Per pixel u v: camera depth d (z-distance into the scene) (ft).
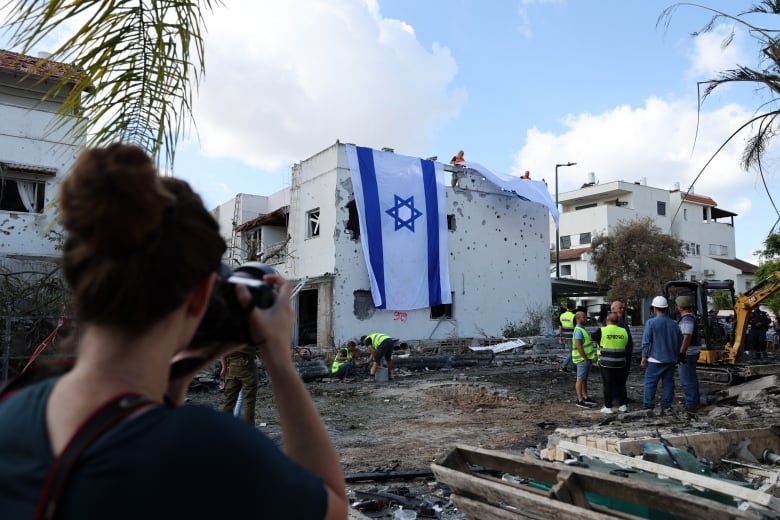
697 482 12.99
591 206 151.33
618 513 8.89
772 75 23.15
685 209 153.07
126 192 2.50
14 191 49.65
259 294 3.33
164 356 2.82
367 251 64.75
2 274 41.01
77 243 2.63
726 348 44.01
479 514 10.64
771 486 14.88
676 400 34.76
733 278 143.43
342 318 64.59
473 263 75.25
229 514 2.43
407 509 15.66
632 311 103.30
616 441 17.47
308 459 3.42
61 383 2.76
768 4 22.27
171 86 9.23
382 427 27.86
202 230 2.83
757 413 26.55
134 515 2.29
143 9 8.62
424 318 70.28
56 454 2.46
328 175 67.05
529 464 10.18
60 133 49.44
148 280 2.56
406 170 68.80
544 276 81.92
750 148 23.91
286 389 3.46
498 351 66.39
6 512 2.39
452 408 33.32
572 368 54.13
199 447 2.47
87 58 8.47
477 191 76.79
